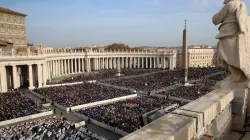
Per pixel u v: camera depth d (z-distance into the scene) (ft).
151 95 197.57
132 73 364.99
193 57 577.02
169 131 17.25
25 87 258.78
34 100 187.93
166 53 484.74
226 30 29.43
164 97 183.93
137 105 157.79
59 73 371.35
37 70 254.47
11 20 348.79
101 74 359.46
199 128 20.84
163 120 19.71
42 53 271.69
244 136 28.81
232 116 31.32
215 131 25.14
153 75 329.93
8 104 160.35
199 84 243.19
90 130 118.93
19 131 112.37
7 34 342.03
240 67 28.68
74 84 260.83
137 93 216.13
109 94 198.90
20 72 274.16
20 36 369.71
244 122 31.71
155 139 15.79
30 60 246.06
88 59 430.20
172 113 21.71
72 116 147.43
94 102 174.09
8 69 255.91
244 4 28.60
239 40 28.40
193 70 365.20
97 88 227.81
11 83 259.60
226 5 29.35
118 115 134.92
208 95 28.48
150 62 501.15
